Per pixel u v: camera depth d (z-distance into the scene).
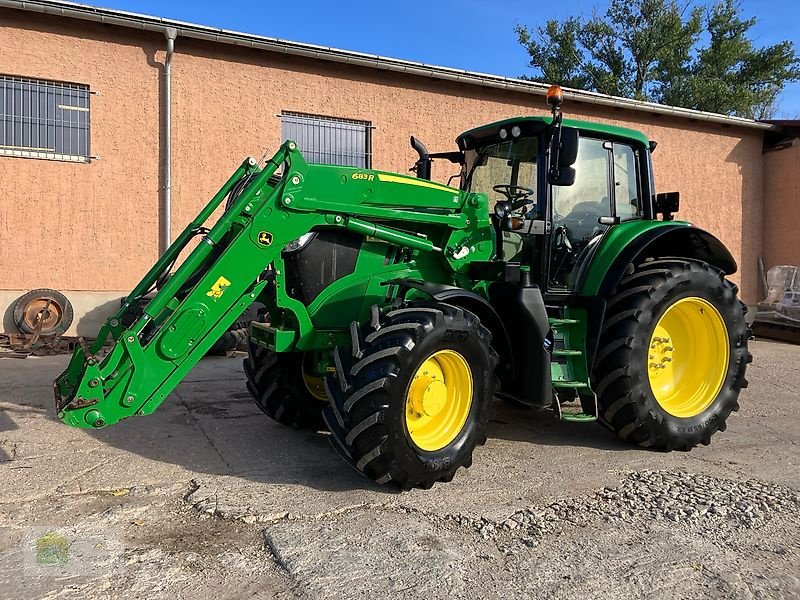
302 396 4.73
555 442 4.61
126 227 8.94
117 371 3.38
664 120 12.55
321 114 9.89
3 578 2.58
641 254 4.85
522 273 4.11
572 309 4.50
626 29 28.33
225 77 9.28
